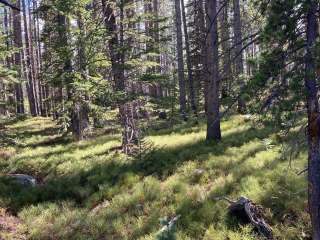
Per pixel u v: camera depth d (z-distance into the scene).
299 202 9.02
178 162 13.29
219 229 8.94
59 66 17.67
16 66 19.72
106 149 17.12
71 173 14.41
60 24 18.94
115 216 10.56
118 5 15.93
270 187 9.79
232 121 18.66
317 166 7.15
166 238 5.20
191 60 27.91
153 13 16.61
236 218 9.04
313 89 6.85
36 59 43.59
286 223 8.67
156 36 16.95
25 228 10.88
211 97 15.29
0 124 25.62
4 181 14.35
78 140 20.58
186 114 24.67
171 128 20.64
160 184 11.92
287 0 6.45
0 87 25.19
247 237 8.25
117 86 15.83
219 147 14.16
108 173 13.83
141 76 16.03
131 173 12.99
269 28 6.65
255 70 7.16
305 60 6.70
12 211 12.19
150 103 16.30
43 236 10.30
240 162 12.11
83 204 12.02
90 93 15.75
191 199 10.33
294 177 10.01
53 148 18.91
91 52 16.22
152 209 10.41
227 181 10.75
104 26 16.34
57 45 16.91
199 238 8.74
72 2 15.80
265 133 14.77
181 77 25.23
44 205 12.00
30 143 21.05
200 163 12.88
